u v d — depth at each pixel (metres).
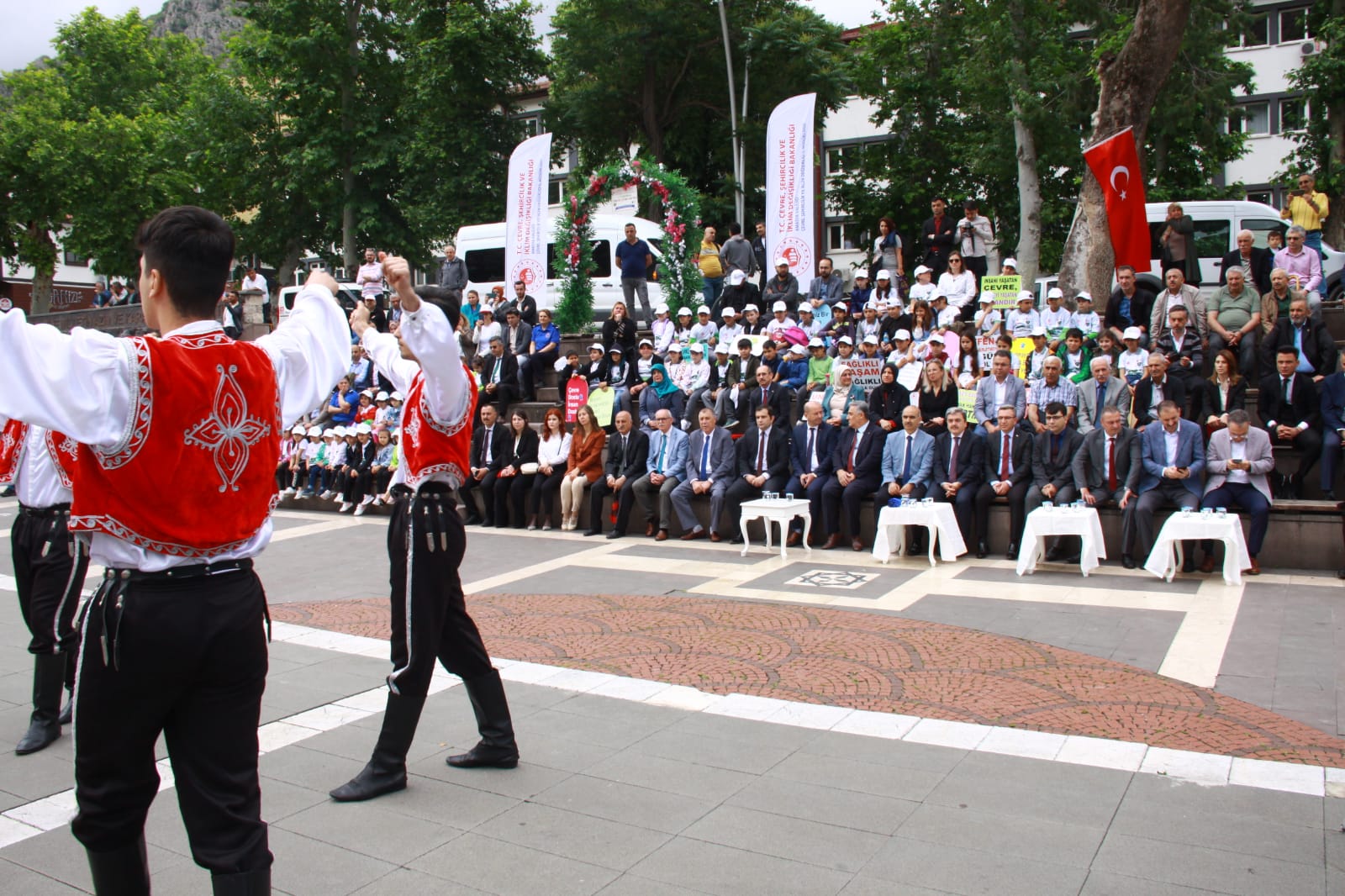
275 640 6.97
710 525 11.55
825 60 28.77
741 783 4.27
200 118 31.66
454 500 4.16
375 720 5.18
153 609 2.41
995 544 10.09
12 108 33.25
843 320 14.12
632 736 4.89
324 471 15.30
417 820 3.92
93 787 2.51
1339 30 22.23
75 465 2.43
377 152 30.33
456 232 29.47
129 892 2.59
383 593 8.91
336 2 30.14
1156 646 6.61
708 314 15.16
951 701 5.50
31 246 31.81
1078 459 9.63
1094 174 13.78
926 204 29.23
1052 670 6.11
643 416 13.18
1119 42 22.47
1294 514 8.99
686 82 30.36
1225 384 10.26
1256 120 32.97
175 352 2.43
